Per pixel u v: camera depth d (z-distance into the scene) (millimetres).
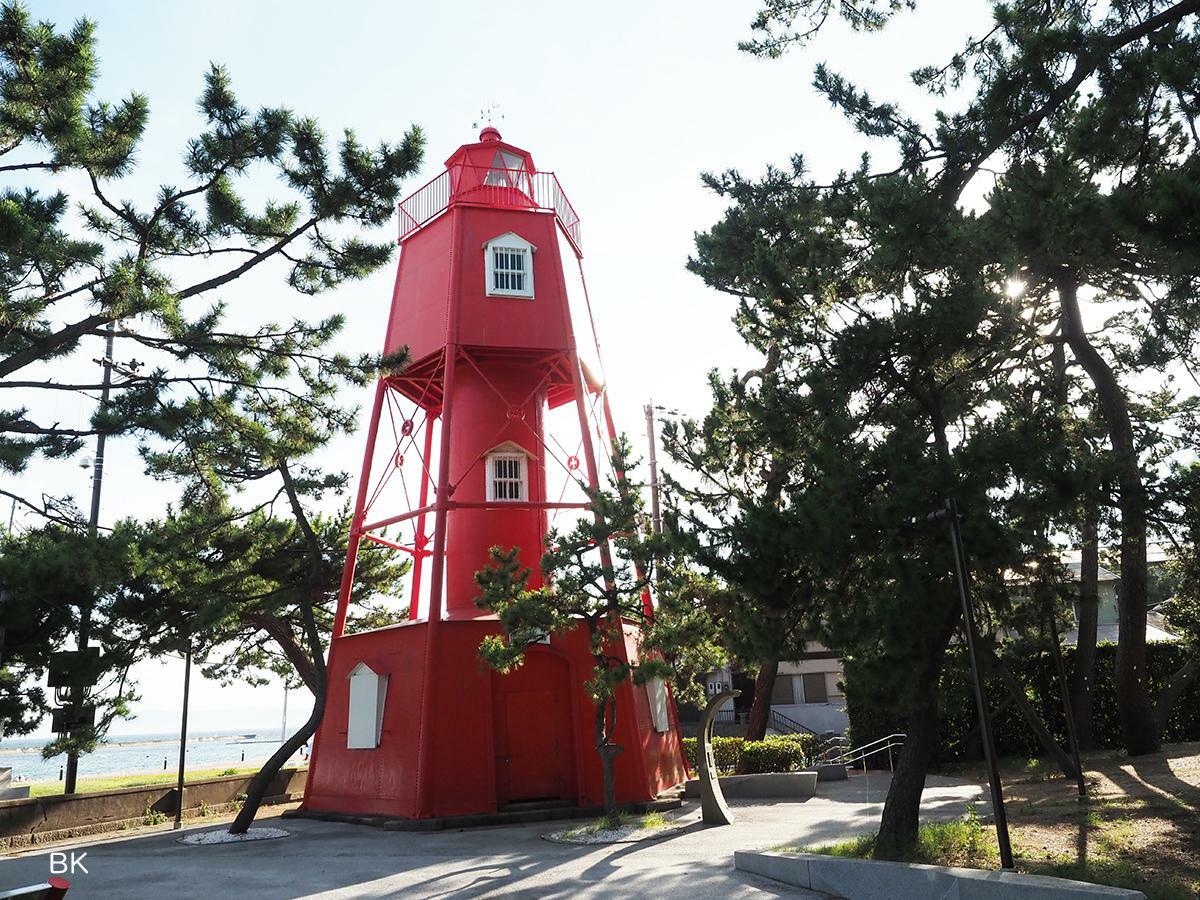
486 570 19172
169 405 14734
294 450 16844
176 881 14188
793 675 49562
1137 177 12859
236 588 22719
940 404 13008
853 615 12086
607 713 22766
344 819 22266
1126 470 12164
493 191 27156
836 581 12742
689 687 20297
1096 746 27141
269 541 23781
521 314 25406
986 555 11180
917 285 12289
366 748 22562
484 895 12469
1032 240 11008
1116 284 16625
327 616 31203
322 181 15680
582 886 12781
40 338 13305
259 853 17375
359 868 15172
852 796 22844
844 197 13219
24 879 14586
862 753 30016
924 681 12195
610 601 19250
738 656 13445
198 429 15406
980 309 11852
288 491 22859
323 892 13055
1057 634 18547
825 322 13055
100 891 13391
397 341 26516
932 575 11812
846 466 12039
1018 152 13938
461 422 25812
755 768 27516
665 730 25234
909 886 10289
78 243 12477
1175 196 9516
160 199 14680
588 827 18625
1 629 13219
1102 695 28047
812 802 22031
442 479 23328
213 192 15195
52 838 20750
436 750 21281
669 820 19797
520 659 19656
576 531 18969
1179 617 23625
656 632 18469
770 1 16109
